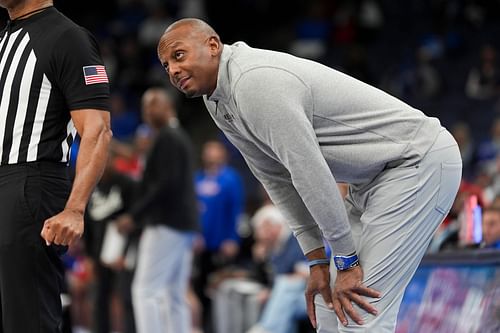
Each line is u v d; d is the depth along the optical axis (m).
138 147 13.82
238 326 13.00
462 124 18.86
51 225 5.52
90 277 13.74
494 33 23.77
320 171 5.39
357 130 5.61
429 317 8.19
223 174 15.02
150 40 26.20
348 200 6.07
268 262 13.37
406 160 5.61
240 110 5.46
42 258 5.72
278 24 28.58
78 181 5.69
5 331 5.77
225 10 28.66
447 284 8.01
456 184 5.73
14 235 5.67
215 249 14.82
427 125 5.67
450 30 24.16
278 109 5.34
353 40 25.50
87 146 5.75
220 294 13.45
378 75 24.50
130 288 12.03
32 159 5.75
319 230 6.11
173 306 11.45
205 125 25.20
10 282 5.70
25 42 5.86
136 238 11.98
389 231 5.59
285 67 5.46
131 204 12.27
